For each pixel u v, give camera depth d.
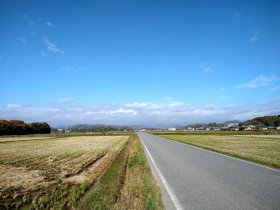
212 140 48.69
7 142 55.50
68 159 22.50
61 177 13.77
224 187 9.48
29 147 39.44
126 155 24.80
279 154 20.86
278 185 9.64
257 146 31.14
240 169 13.49
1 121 120.88
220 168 14.01
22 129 131.75
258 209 6.93
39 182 12.54
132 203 7.67
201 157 19.92
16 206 8.41
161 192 9.07
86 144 45.53
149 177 11.42
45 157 24.48
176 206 7.41
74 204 8.08
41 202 8.62
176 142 44.66
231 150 25.22
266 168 13.70
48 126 159.75
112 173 13.47
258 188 9.20
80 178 13.46
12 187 11.48
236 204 7.39
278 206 7.15
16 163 20.25
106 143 48.06
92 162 20.30
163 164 16.55
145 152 25.70
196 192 8.92
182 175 12.28
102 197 8.41
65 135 107.56
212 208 7.13
